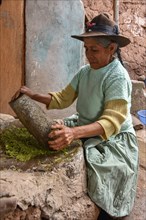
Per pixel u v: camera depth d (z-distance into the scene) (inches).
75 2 137.3
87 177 81.9
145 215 95.7
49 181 72.9
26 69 138.8
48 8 134.6
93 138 86.7
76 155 79.0
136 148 90.7
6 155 78.6
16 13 131.8
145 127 162.1
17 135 87.0
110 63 84.8
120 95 81.0
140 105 175.5
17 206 66.9
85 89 87.4
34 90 142.0
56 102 94.6
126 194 86.7
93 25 81.4
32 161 77.0
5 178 70.3
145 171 118.0
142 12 204.5
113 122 80.1
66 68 143.5
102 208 82.0
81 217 78.6
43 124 77.2
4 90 137.9
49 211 72.3
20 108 78.5
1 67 135.2
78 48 142.6
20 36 134.5
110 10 189.5
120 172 84.0
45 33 136.9
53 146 76.2
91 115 87.4
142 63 209.2
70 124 94.7
